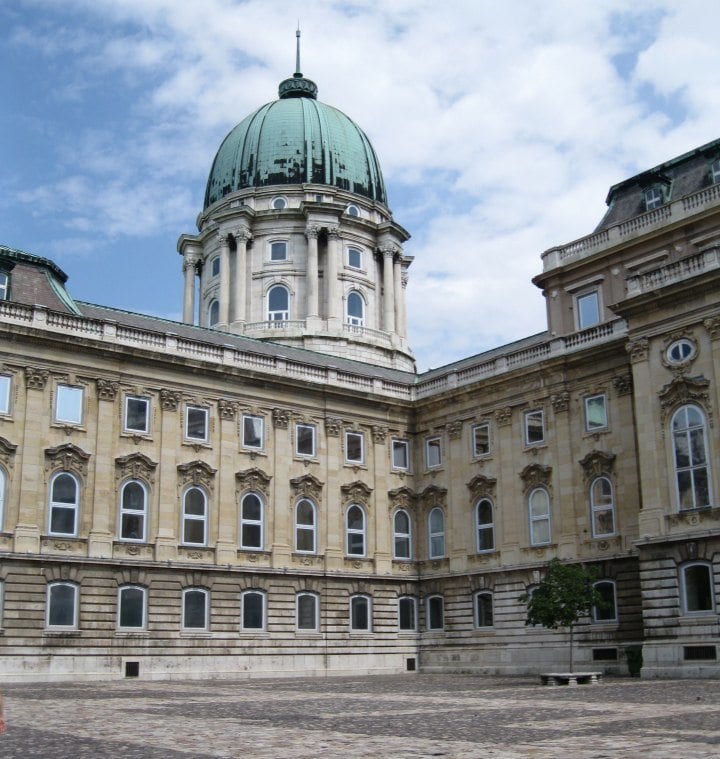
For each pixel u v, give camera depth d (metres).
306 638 61.41
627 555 54.84
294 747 17.89
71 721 24.11
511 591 60.91
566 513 58.91
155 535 57.50
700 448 47.62
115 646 54.44
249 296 92.06
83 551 54.81
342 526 65.19
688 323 48.97
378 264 96.50
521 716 24.22
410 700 31.72
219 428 61.62
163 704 30.91
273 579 61.03
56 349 56.09
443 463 67.88
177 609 57.16
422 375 78.00
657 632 47.44
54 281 62.91
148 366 59.47
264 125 99.38
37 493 53.84
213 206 97.81
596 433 58.44
